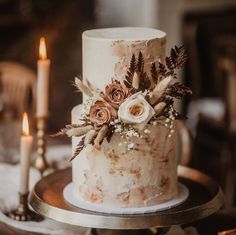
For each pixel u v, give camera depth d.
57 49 4.86
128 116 1.59
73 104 4.75
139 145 1.64
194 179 1.85
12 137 2.50
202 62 4.53
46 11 4.84
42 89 2.06
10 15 4.73
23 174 1.87
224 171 3.64
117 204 1.67
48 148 2.38
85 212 1.65
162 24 4.52
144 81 1.62
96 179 1.67
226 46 4.16
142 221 1.59
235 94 3.79
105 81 1.65
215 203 1.67
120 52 1.63
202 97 4.55
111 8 4.74
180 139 2.45
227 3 4.61
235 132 3.67
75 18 4.89
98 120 1.60
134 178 1.65
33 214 1.87
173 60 1.64
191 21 4.57
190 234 1.78
